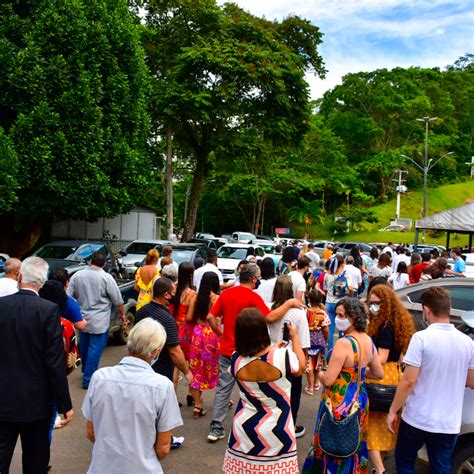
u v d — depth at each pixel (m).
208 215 62.59
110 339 10.09
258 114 24.97
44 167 16.45
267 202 62.28
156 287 5.14
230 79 24.03
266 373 3.36
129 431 2.92
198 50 23.30
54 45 16.91
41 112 16.25
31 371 3.54
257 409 3.39
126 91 18.66
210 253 8.69
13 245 21.66
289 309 5.52
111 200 18.98
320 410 3.97
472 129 100.88
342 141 70.44
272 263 6.64
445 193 82.25
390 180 77.50
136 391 2.95
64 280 5.55
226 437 5.73
